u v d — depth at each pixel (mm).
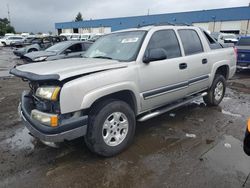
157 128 4395
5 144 3803
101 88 3037
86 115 3029
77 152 3518
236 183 2770
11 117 5012
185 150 3557
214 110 5418
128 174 2975
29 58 10031
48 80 2801
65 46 10336
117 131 3369
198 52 4762
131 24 50906
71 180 2871
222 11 39844
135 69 3465
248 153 2561
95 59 3809
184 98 4746
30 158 3373
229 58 5613
